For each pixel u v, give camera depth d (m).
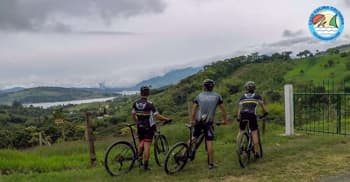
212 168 9.23
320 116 18.78
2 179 9.38
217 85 84.50
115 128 19.39
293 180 8.05
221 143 14.32
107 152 8.96
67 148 17.08
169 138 15.98
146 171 9.24
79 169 10.85
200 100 9.09
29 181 9.09
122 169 9.28
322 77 85.31
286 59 111.31
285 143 12.79
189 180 8.38
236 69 111.25
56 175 9.71
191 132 9.23
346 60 95.25
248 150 9.54
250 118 9.59
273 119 20.81
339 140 12.62
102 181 8.59
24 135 34.59
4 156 12.92
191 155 9.18
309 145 11.87
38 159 12.82
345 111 19.83
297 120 17.73
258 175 8.55
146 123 9.13
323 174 8.46
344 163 9.39
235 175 8.62
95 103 139.75
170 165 9.01
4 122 89.81
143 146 9.33
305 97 18.05
